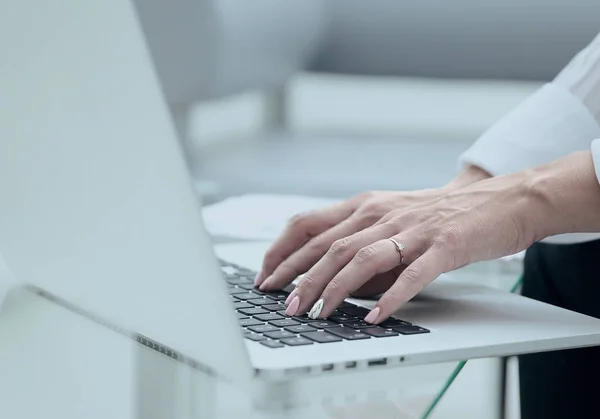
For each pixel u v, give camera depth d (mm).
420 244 684
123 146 511
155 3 2285
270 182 2180
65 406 592
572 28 2908
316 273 667
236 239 988
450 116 3193
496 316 653
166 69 2355
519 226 709
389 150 2697
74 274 647
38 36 557
